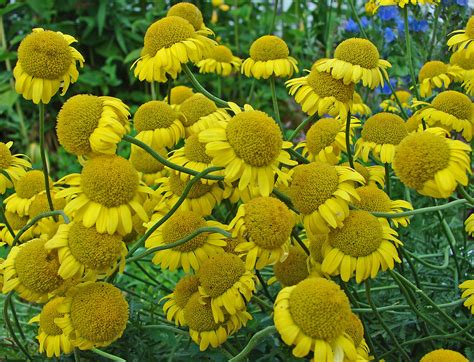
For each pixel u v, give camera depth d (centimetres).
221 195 40
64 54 34
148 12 111
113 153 32
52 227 39
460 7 60
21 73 34
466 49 47
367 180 42
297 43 101
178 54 40
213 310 35
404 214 34
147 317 45
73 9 112
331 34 83
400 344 39
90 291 31
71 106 32
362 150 42
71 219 34
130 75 106
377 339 43
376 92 71
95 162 31
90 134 31
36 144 99
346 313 28
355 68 36
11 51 111
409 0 51
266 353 41
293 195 33
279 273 38
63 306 32
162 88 108
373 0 60
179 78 102
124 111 33
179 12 45
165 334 41
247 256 31
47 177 37
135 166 47
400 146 32
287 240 32
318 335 27
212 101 43
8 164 43
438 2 57
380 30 70
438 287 45
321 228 32
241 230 31
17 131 105
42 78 34
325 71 37
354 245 32
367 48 37
